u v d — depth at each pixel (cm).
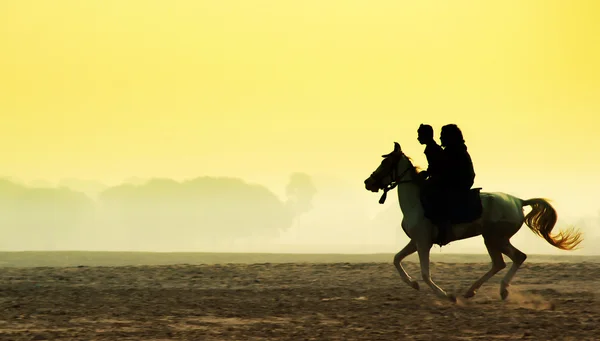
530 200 3341
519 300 3347
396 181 3347
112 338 2528
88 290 3688
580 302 3306
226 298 3425
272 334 2592
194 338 2530
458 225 3253
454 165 3253
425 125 3316
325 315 2967
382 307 3156
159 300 3359
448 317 2914
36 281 4019
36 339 2516
